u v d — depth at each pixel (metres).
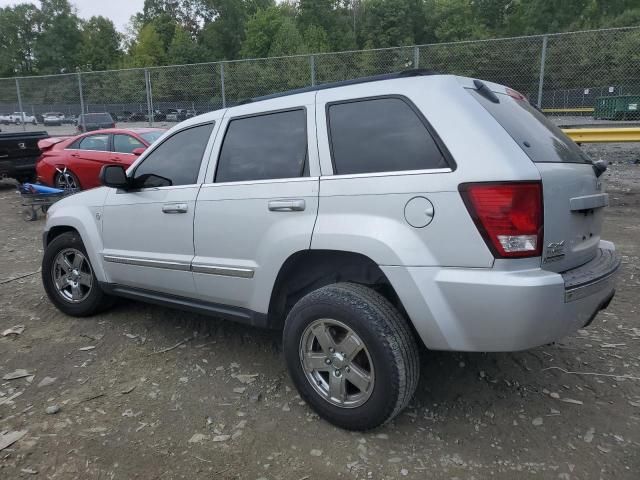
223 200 3.37
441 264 2.53
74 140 10.82
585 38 11.08
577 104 11.44
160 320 4.56
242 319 3.41
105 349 4.00
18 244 7.72
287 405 3.16
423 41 73.00
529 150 2.61
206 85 14.54
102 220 4.24
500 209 2.40
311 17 79.12
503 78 11.68
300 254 3.00
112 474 2.58
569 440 2.77
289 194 3.03
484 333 2.48
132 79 15.44
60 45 87.75
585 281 2.60
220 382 3.46
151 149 4.01
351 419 2.80
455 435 2.83
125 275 4.11
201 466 2.62
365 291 2.80
